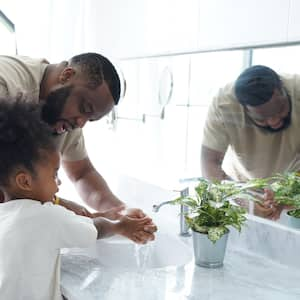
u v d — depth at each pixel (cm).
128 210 127
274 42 116
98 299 93
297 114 113
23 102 100
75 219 100
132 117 179
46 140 98
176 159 156
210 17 135
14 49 219
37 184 96
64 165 159
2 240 90
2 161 93
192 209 119
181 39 147
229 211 113
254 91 122
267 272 111
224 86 132
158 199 162
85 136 212
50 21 212
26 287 91
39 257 92
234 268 113
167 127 160
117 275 106
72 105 119
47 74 130
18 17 216
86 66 121
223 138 135
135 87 175
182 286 101
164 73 159
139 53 169
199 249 112
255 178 127
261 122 122
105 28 190
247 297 96
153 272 109
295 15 110
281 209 119
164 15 154
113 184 192
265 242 122
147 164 172
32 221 92
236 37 126
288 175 118
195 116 146
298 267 114
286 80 114
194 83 144
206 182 128
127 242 129
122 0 177
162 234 138
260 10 119
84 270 109
